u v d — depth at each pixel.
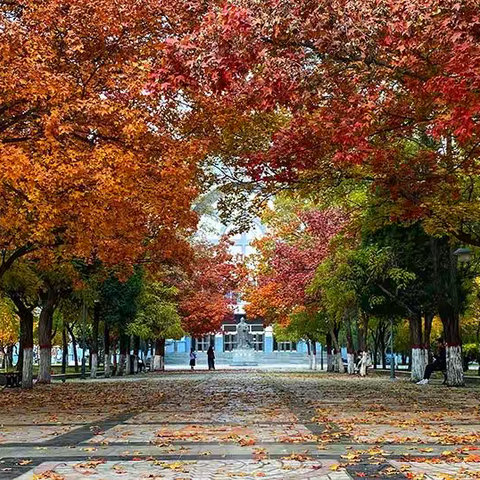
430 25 10.66
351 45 11.25
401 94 13.73
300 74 11.46
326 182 17.06
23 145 13.88
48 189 12.71
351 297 32.78
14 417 13.98
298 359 81.19
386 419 13.09
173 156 14.52
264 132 17.34
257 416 13.84
